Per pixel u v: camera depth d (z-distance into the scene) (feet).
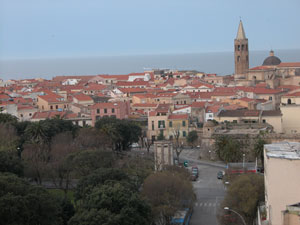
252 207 410.72
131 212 388.98
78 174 558.15
